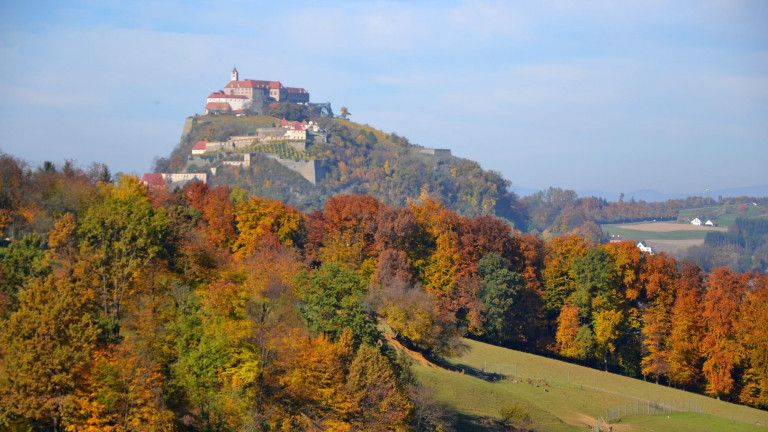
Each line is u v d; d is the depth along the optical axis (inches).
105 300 3722.9
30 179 5344.5
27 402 3070.9
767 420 5782.5
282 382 3754.9
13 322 3243.1
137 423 3211.1
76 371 3208.7
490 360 6299.2
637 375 7190.0
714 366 6550.2
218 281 4121.6
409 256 7352.4
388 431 3878.0
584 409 5413.4
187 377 3472.0
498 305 7052.2
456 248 7411.4
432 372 5206.7
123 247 3969.0
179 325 3651.6
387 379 3983.8
